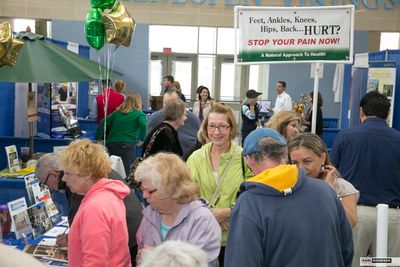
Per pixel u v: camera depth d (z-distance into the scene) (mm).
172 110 3557
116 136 5453
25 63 3570
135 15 9969
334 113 10492
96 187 1923
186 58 11703
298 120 2896
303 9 3520
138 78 10203
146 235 1981
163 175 1810
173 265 1159
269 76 10508
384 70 5566
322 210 1634
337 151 3164
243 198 1672
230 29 11180
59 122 5477
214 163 2576
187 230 1886
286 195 1628
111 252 1845
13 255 827
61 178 2293
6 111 5066
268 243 1600
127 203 2191
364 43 10000
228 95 11867
